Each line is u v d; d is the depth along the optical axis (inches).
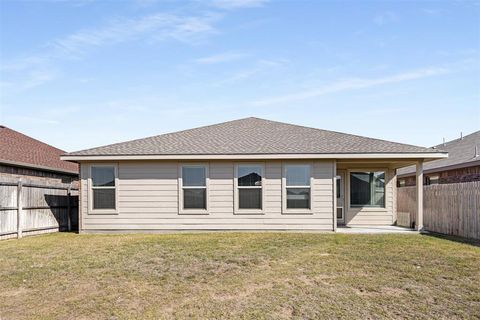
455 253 361.4
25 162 647.8
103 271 296.7
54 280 272.1
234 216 548.4
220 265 313.3
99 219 551.5
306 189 547.5
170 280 269.0
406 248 389.7
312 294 235.6
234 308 213.5
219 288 249.4
